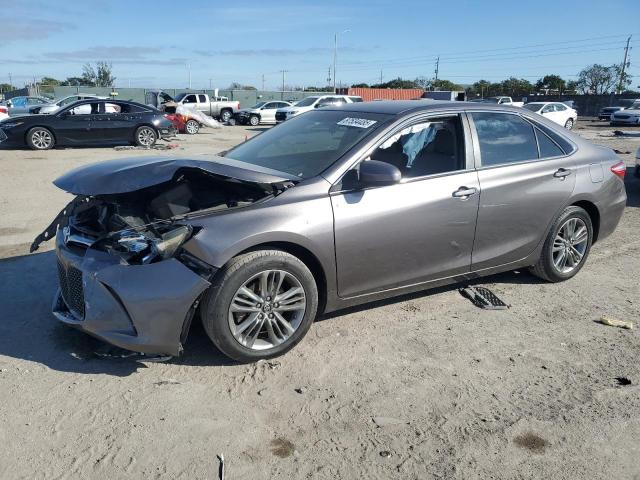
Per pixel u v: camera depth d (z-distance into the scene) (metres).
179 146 18.64
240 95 55.28
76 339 3.96
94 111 17.06
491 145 4.60
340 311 4.51
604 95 54.00
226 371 3.59
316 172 3.92
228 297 3.44
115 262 3.39
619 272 5.61
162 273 3.31
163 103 31.56
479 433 3.03
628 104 48.75
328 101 30.81
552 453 2.88
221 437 2.95
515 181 4.59
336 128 4.44
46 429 2.98
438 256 4.29
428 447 2.92
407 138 4.22
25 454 2.79
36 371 3.54
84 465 2.73
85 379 3.47
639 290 5.12
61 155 15.02
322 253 3.73
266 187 3.83
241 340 3.57
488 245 4.55
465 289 4.96
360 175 3.78
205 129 29.64
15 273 5.23
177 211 3.65
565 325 4.36
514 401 3.33
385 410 3.22
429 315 4.48
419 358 3.81
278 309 3.66
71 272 3.64
